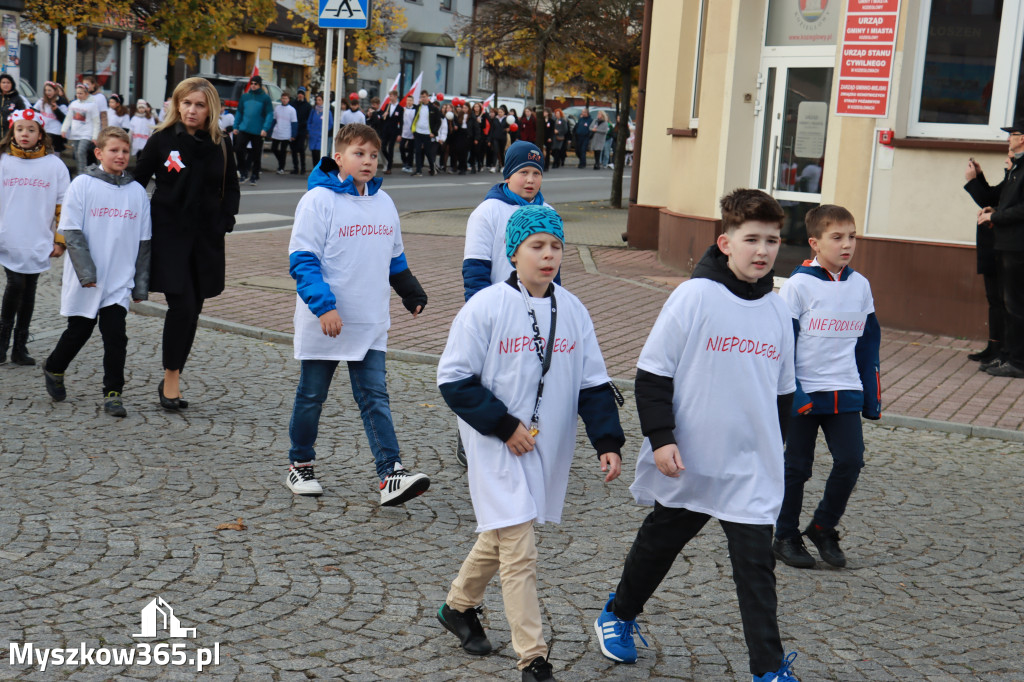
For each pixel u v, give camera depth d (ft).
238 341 30.19
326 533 16.47
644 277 44.29
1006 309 30.19
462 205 73.00
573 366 12.19
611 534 17.17
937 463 22.45
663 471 11.57
